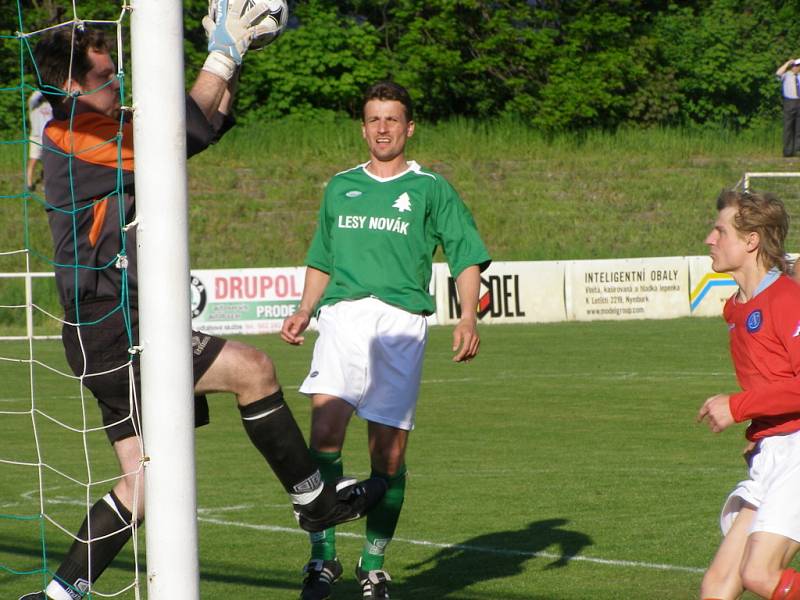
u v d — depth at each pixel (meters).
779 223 15.64
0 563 22.38
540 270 84.12
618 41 131.12
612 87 127.25
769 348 15.27
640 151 119.31
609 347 67.81
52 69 15.64
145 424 12.81
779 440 15.09
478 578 21.02
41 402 48.19
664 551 22.97
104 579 21.09
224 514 27.02
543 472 32.22
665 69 132.88
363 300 20.17
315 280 21.33
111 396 15.78
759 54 139.38
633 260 86.12
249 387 15.48
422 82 130.38
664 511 26.91
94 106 15.79
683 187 112.44
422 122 129.50
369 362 19.73
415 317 20.28
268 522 26.12
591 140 121.06
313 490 16.06
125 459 15.96
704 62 136.00
